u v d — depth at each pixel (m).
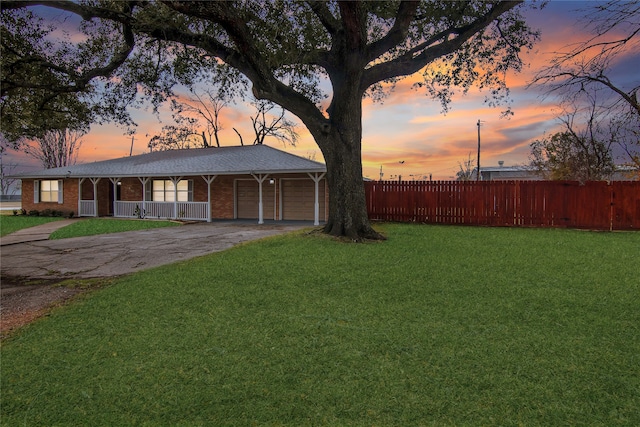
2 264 8.93
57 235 14.43
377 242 10.41
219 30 10.75
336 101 10.97
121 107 12.02
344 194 10.97
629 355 3.88
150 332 4.64
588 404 3.09
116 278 7.33
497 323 4.73
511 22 13.01
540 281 6.50
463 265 7.64
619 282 6.40
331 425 2.91
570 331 4.48
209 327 4.75
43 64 9.59
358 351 4.04
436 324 4.71
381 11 11.64
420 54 11.37
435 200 16.23
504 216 15.30
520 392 3.27
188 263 8.14
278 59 10.39
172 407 3.19
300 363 3.82
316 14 10.98
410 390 3.33
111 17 9.08
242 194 21.03
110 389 3.47
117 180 22.92
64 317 5.22
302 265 7.65
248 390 3.39
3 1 7.74
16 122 10.32
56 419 3.09
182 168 20.45
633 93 8.10
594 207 14.31
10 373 3.78
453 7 11.31
